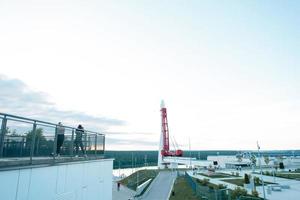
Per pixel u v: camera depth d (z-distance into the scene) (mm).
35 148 8430
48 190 8680
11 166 6867
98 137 15047
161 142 112062
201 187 36656
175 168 102750
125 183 67500
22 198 7215
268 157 100188
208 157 107125
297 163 103938
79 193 11438
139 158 178875
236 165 100750
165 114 114375
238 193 32438
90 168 13008
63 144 10781
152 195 43219
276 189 42031
